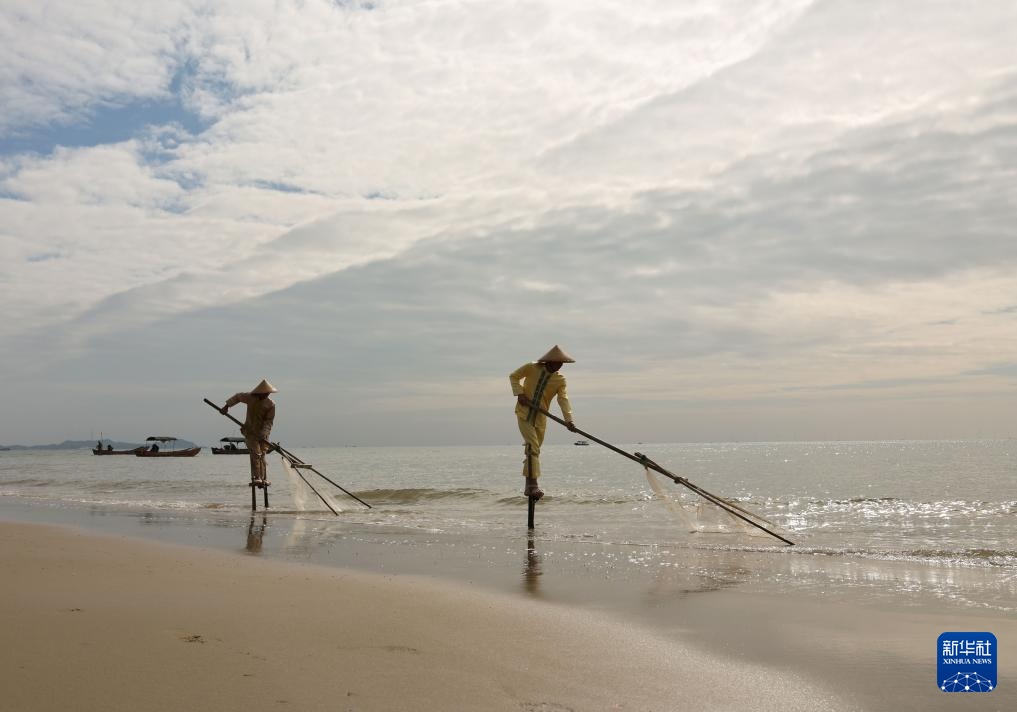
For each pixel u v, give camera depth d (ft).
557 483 99.45
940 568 25.59
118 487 87.81
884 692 12.62
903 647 15.38
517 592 21.17
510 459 261.24
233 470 161.27
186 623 16.03
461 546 31.68
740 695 12.41
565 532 36.86
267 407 52.65
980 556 27.84
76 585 20.38
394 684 12.47
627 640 15.79
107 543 30.63
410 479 110.93
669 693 12.48
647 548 30.83
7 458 393.29
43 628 15.11
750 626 17.13
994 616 18.25
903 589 21.81
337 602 18.98
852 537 34.88
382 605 18.76
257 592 20.11
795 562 26.89
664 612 18.62
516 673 13.34
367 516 47.37
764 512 49.47
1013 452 282.77
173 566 24.52
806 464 162.91
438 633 16.05
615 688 12.68
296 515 48.49
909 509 50.37
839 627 17.10
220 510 53.06
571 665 13.94
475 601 19.62
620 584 22.58
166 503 59.82
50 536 32.78
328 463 208.74
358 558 27.99
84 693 11.32
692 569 25.53
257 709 10.95
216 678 12.31
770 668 13.92
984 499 59.06
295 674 12.75
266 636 15.23
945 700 12.24
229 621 16.42
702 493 37.04
